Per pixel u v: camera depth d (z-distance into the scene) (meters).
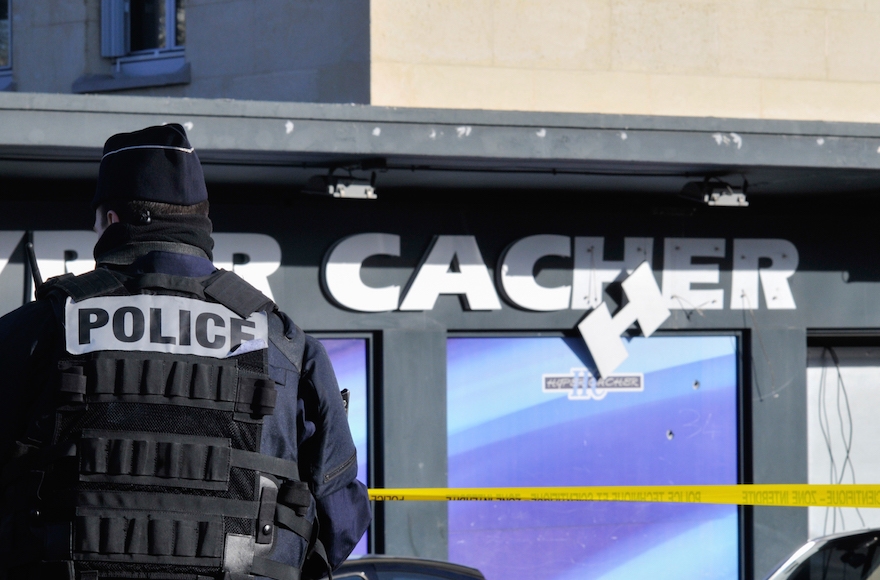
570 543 14.42
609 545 14.57
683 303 14.81
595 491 11.56
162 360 3.37
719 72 14.47
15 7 15.42
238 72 13.80
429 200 13.89
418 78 13.18
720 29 14.48
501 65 13.55
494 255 14.12
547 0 13.73
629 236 14.61
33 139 10.03
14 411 3.35
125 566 3.22
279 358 3.58
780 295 15.16
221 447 3.33
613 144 11.55
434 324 13.88
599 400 14.56
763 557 14.96
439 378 13.84
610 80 14.01
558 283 14.34
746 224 15.09
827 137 12.13
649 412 14.75
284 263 13.35
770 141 11.99
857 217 15.49
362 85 12.98
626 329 14.52
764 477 15.01
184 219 3.70
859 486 10.88
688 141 11.76
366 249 13.59
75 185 12.73
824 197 14.83
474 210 14.05
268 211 13.31
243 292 3.68
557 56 13.77
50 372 3.37
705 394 14.98
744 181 13.02
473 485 14.05
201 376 3.37
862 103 15.06
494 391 14.18
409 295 13.70
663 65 14.23
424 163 11.72
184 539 3.24
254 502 3.36
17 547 3.25
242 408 3.40
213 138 10.52
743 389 15.12
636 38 14.13
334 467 3.66
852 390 16.05
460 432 14.02
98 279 3.54
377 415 13.70
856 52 15.05
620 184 13.37
